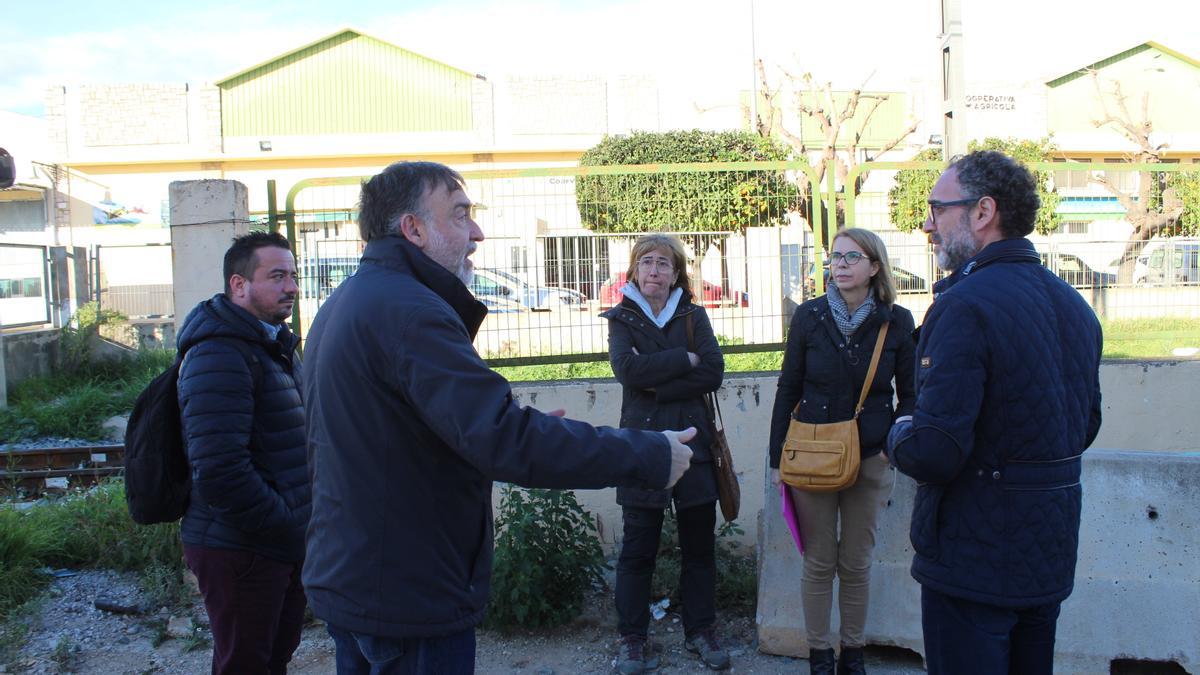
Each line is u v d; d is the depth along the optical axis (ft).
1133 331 20.70
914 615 13.97
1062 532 8.09
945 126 24.21
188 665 14.11
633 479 7.00
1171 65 100.48
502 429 6.71
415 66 98.37
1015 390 7.93
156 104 97.09
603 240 19.16
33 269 48.34
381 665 7.16
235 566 10.18
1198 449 19.08
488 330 19.10
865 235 12.42
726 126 90.84
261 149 98.17
